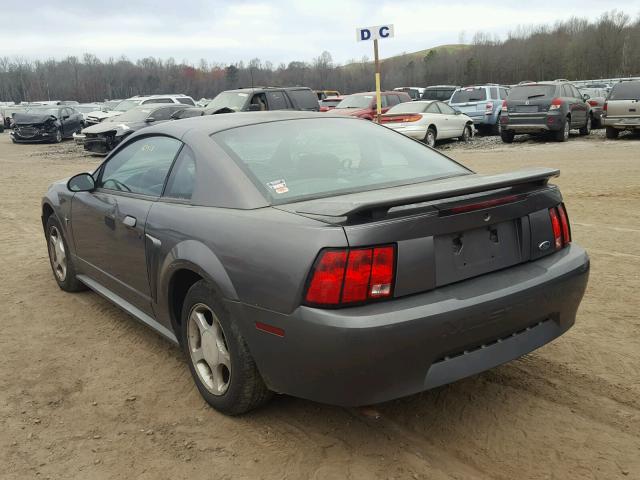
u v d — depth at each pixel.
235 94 18.02
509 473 2.81
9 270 6.30
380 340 2.61
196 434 3.20
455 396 3.51
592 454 2.93
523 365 3.86
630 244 6.50
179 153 3.75
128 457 3.01
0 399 3.60
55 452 3.06
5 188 12.78
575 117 18.91
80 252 4.91
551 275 3.14
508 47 93.31
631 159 13.34
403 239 2.72
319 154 3.64
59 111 27.92
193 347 3.48
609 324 4.45
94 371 3.95
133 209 3.94
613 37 86.38
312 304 2.68
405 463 2.90
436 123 18.05
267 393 3.20
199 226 3.28
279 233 2.85
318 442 3.09
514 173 3.20
